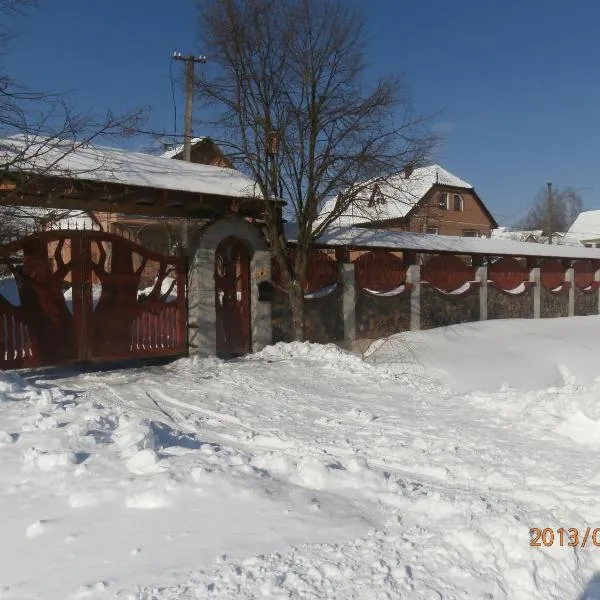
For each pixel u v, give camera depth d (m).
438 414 7.00
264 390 8.51
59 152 9.51
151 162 11.59
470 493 4.29
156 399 7.92
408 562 3.23
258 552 3.28
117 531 3.50
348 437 5.91
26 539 3.42
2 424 5.69
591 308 23.80
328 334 14.34
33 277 9.41
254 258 12.12
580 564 3.26
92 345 9.98
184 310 11.16
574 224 61.25
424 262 18.48
